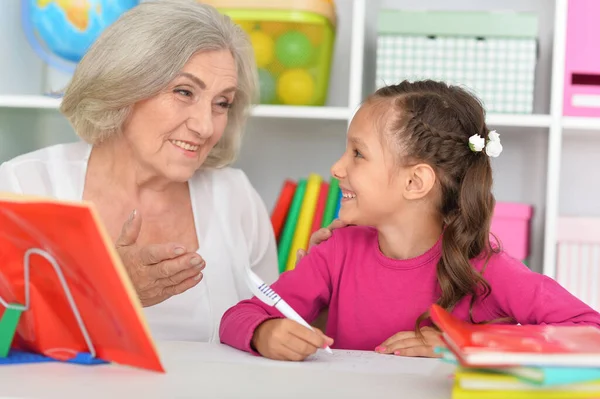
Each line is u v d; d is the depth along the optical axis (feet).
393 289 4.52
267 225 6.32
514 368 2.31
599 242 7.70
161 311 5.42
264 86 7.69
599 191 8.77
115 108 5.26
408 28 7.66
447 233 4.38
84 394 2.39
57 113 8.80
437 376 2.85
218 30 5.33
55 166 5.65
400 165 4.42
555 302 4.02
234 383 2.61
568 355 2.27
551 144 7.48
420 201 4.49
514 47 7.62
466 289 4.28
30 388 2.45
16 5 8.33
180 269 3.64
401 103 4.50
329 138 8.99
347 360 3.30
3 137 8.28
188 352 3.37
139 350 2.67
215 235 5.78
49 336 2.89
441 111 4.51
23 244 2.66
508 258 4.45
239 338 3.53
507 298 4.21
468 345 2.34
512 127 7.91
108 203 5.61
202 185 5.97
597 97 7.54
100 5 7.59
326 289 4.76
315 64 7.73
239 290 5.81
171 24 5.15
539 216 8.59
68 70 7.90
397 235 4.55
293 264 7.18
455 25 7.64
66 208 2.35
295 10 7.50
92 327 2.76
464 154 4.52
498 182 8.77
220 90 5.30
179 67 5.10
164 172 5.34
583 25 7.52
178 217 5.76
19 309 2.85
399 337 3.91
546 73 8.66
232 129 6.07
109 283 2.46
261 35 7.65
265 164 9.07
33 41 7.84
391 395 2.49
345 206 4.58
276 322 3.43
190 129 5.23
